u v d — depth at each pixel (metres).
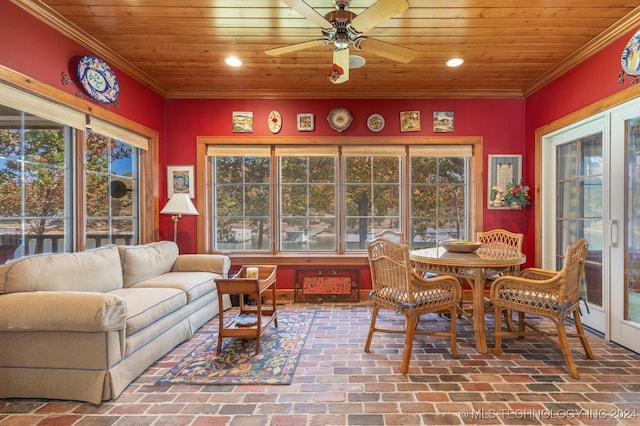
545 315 2.22
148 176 3.64
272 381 2.06
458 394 1.90
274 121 3.94
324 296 3.90
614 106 2.61
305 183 4.05
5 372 1.87
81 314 1.77
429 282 2.29
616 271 2.63
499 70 3.33
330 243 4.05
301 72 3.39
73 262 2.34
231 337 2.61
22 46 2.19
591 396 1.88
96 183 2.97
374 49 2.29
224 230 4.07
